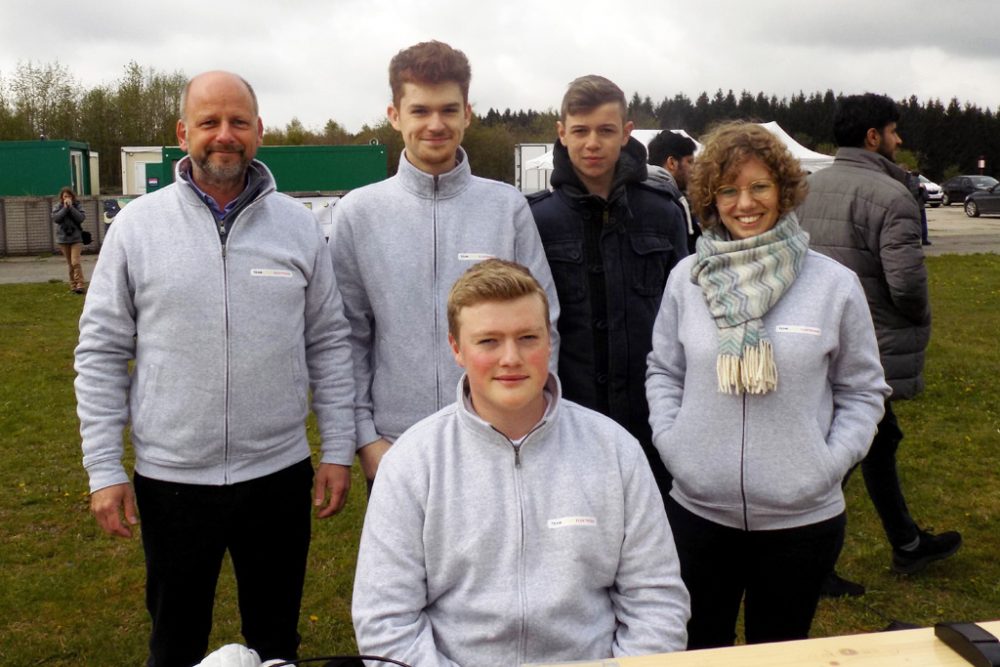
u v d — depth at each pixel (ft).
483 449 6.34
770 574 8.00
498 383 6.12
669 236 10.04
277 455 8.64
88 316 8.34
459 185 9.02
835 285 7.79
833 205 12.55
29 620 12.22
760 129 7.82
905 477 17.54
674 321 8.52
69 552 14.58
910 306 12.19
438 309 8.87
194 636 8.83
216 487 8.35
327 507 8.86
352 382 9.01
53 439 21.45
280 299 8.43
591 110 9.32
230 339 8.20
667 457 8.15
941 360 27.91
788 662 4.92
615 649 6.38
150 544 8.54
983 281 46.16
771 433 7.64
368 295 9.08
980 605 12.34
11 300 45.37
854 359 7.89
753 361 7.45
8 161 76.64
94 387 8.29
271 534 8.86
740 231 7.91
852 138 12.80
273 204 8.64
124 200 75.10
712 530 8.11
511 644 6.19
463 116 8.87
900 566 13.17
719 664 4.92
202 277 8.14
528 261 9.22
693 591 8.36
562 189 9.82
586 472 6.42
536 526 6.28
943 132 221.25
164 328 8.16
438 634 6.33
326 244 9.07
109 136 127.54
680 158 18.22
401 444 6.59
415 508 6.34
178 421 8.21
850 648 5.07
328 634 11.86
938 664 4.87
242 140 8.20
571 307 9.70
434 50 8.64
